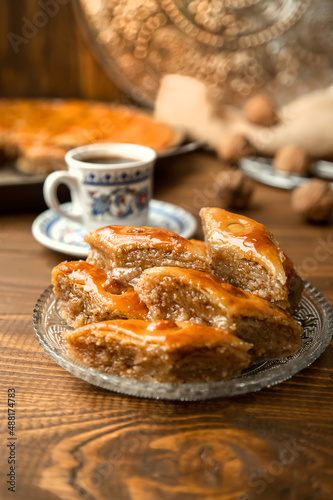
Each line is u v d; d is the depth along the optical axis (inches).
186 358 15.7
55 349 16.6
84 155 24.1
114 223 23.2
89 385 16.7
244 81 36.5
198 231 24.5
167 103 32.9
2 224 25.2
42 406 16.1
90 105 34.9
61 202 26.1
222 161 31.7
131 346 15.8
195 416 15.9
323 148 29.6
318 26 34.4
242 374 16.2
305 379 17.0
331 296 20.3
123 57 36.4
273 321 16.5
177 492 13.6
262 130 30.5
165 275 16.7
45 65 38.3
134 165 22.7
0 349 18.0
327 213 25.1
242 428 15.6
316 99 30.0
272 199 27.6
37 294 20.5
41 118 32.2
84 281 17.5
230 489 13.8
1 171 28.5
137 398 16.3
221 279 17.7
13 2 36.4
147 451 14.9
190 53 36.2
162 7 35.0
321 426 15.7
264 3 34.2
